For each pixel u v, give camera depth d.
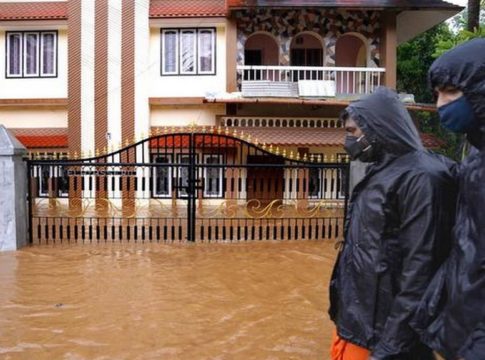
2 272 7.30
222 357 4.34
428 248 2.38
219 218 10.17
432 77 2.10
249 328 5.07
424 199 2.41
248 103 18.52
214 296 6.18
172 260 8.16
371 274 2.60
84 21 19.11
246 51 20.50
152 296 6.14
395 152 2.59
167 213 13.49
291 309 5.69
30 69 19.84
